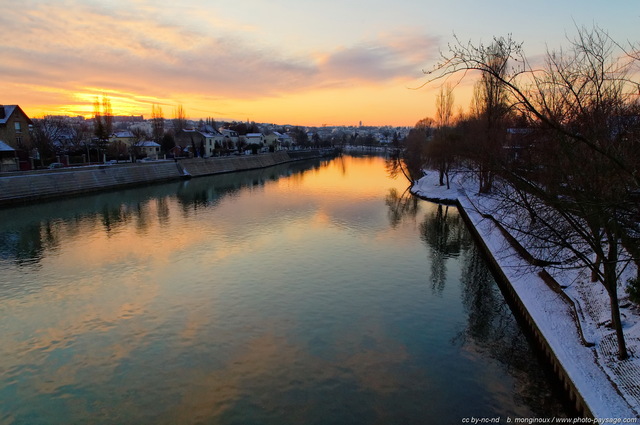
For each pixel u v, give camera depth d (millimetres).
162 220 42312
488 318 21125
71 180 57312
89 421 13406
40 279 25672
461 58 7887
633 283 13680
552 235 13859
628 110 11719
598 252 12438
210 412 13773
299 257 29953
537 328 17453
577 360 14672
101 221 41812
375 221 42625
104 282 25156
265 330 19281
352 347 17891
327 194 60906
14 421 13422
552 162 13438
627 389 12602
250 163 106250
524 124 14383
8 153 56406
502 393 14938
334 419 13445
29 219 42531
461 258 31188
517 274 23438
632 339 14477
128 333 19016
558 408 14109
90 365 16531
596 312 17375
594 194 11039
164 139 100812
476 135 37812
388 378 15727
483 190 45250
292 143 188625
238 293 23453
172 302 22266
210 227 39094
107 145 83438
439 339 18781
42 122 86875
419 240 35719
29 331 19234
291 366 16406
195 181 77750
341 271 27234
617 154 10250
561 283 20609
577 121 11844
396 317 20906
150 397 14547
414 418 13539
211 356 17125
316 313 21062
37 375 15891
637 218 10977
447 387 15219
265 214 45312
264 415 13617
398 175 90562
